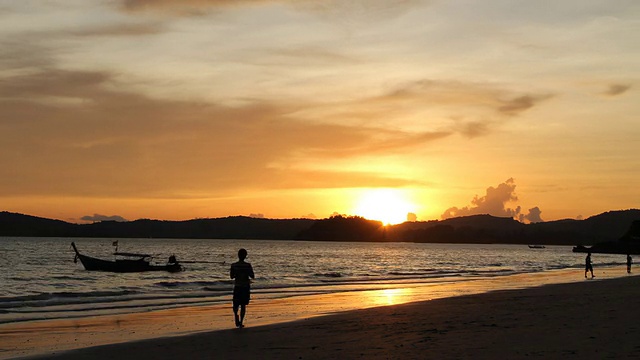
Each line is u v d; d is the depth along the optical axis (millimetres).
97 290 38156
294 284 43719
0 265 73562
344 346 13148
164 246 195875
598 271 65438
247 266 17938
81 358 12859
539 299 26156
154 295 33000
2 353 14234
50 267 70250
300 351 12766
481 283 44469
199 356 12672
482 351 11578
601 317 17328
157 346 14273
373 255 148000
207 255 126188
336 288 39062
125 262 60531
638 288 33188
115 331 18359
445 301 26172
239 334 16078
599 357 10406
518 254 179125
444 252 197125
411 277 55375
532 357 10664
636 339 12453
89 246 177375
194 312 24188
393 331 15531
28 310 24891
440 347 12281
